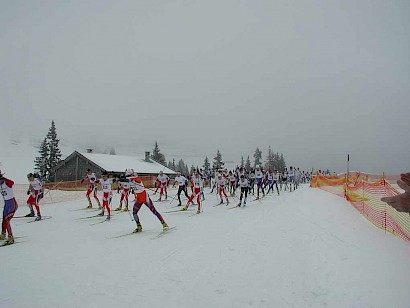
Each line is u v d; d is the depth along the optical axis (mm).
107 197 11133
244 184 14383
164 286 4496
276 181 20797
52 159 48906
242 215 11352
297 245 6422
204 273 4996
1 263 5762
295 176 27078
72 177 37656
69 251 6578
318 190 22031
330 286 4301
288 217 10078
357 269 4781
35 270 5309
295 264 5270
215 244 6836
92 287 4496
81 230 9055
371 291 4020
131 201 17391
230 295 4168
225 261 5578
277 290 4281
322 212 10484
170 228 9086
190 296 4152
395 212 8820
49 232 8781
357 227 7918
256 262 5465
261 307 3822
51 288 4484
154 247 6789
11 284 4664
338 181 24172
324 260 5359
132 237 7957
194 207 14680
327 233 7316
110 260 5836
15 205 7656
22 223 10422
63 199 19375
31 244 7301
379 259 5195
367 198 11617
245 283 4555
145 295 4195
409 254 5465
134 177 8570
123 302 3988
